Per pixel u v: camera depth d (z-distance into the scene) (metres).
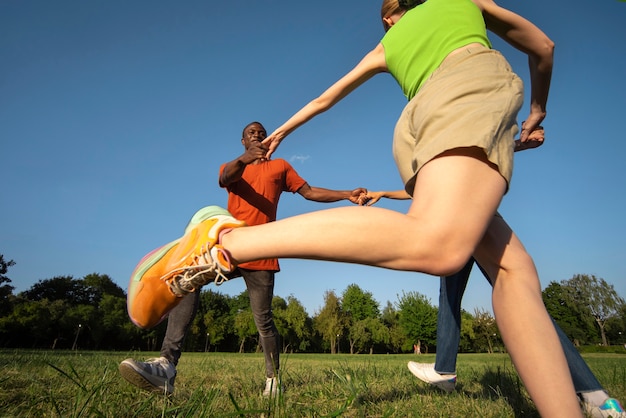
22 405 1.97
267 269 3.14
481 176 1.25
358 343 71.62
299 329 70.31
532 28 1.73
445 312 2.64
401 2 1.94
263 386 3.21
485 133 1.26
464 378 3.97
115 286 82.00
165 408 1.79
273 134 2.23
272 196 3.56
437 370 2.67
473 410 2.09
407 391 2.76
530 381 1.22
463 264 1.17
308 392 2.49
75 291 76.12
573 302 80.31
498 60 1.52
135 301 1.46
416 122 1.50
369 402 2.23
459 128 1.28
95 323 58.28
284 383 3.28
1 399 2.11
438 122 1.35
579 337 78.25
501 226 1.53
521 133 2.05
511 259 1.44
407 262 1.13
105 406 1.79
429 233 1.12
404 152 1.58
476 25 1.66
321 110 2.04
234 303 80.38
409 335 70.88
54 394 2.28
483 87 1.39
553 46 1.75
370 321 73.69
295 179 3.71
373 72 1.91
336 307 74.06
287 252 1.16
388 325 80.75
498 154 1.28
